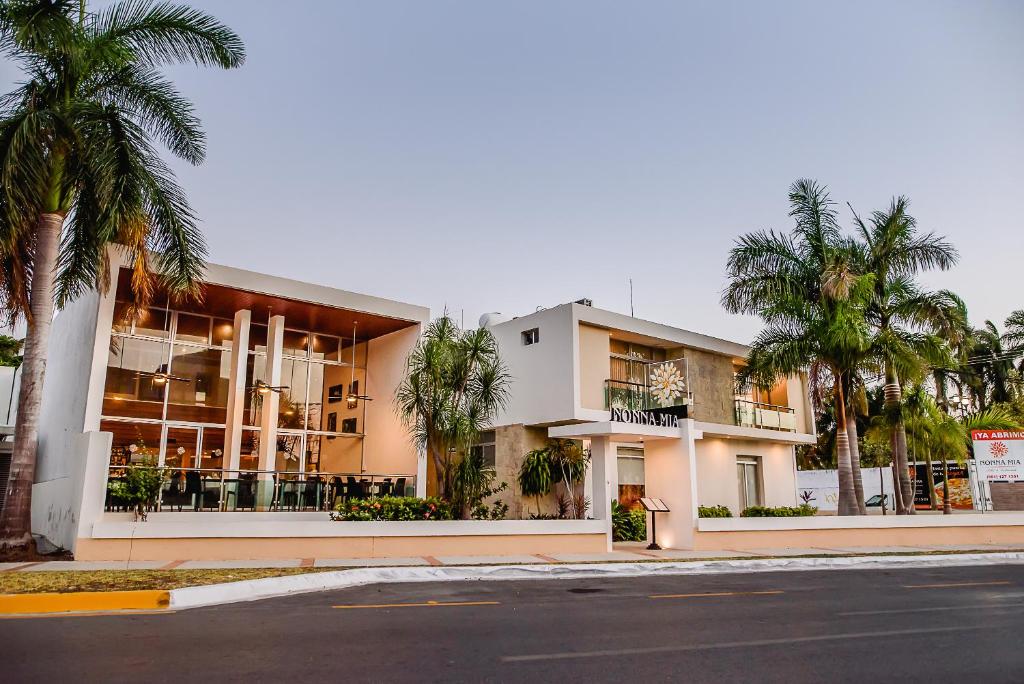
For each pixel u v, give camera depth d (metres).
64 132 12.41
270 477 18.09
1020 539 21.11
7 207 11.87
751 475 26.81
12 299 12.67
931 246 23.14
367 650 6.41
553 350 21.55
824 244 22.72
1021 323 41.41
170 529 12.89
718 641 7.13
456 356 16.97
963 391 41.56
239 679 5.33
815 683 5.58
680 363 24.88
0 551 11.99
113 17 13.98
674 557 15.70
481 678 5.52
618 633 7.46
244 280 18.03
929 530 20.25
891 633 7.71
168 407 19.20
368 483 18.33
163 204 13.76
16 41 12.06
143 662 5.80
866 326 21.08
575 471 20.53
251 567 12.03
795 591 11.30
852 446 21.70
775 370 21.95
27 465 12.48
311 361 22.08
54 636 6.84
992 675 5.92
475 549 15.34
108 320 15.90
